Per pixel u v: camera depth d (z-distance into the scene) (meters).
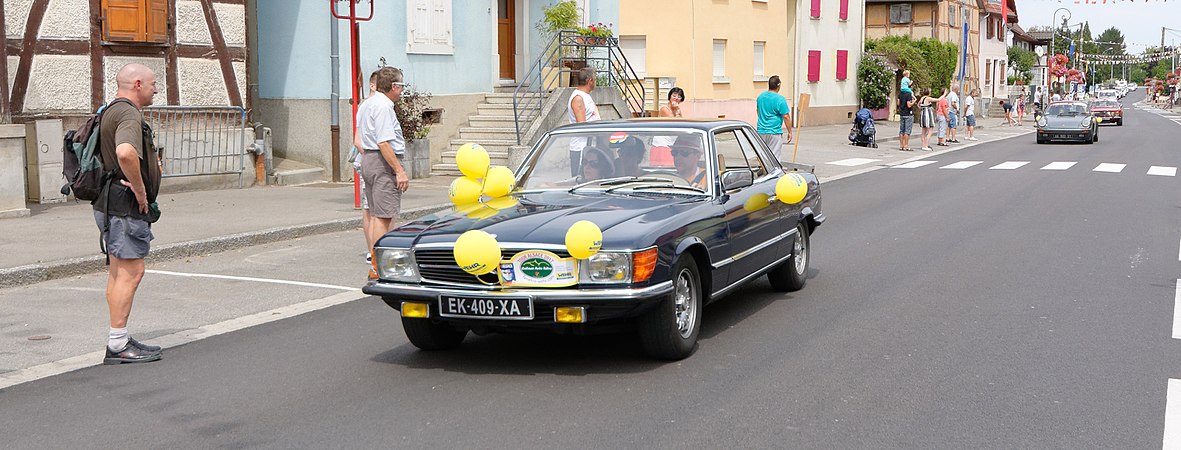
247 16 17.56
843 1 45.25
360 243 12.42
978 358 6.90
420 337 7.11
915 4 57.09
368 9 18.83
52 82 15.37
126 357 7.05
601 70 23.50
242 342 7.64
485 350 7.31
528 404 5.96
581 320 6.34
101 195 6.93
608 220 6.72
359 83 18.73
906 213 15.17
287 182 17.94
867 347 7.22
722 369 6.67
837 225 13.84
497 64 22.36
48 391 6.40
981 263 10.69
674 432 5.43
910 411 5.77
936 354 7.02
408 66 19.80
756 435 5.38
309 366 6.93
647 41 34.06
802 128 40.44
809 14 41.84
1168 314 8.22
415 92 19.80
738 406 5.88
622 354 7.11
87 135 6.89
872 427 5.50
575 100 12.55
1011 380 6.38
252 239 12.15
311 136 19.12
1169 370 6.59
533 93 21.27
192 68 16.78
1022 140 37.84
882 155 28.00
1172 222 13.95
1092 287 9.37
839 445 5.22
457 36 21.09
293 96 19.20
